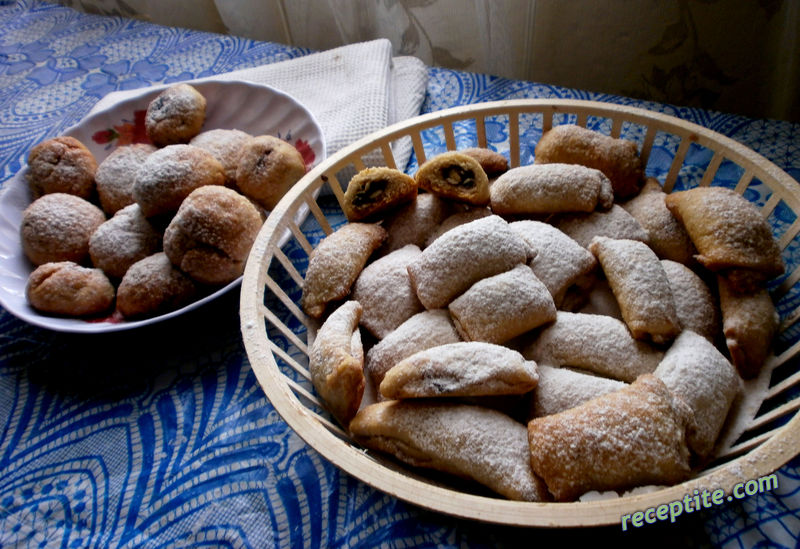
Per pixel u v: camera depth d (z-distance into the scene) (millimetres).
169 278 312
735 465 180
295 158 359
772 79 454
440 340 265
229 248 310
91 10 710
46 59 592
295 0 572
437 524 234
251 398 292
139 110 431
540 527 172
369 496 247
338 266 295
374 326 289
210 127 434
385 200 312
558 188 301
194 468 267
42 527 255
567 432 211
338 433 249
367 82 447
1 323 348
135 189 333
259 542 240
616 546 218
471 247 274
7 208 366
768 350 259
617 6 448
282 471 261
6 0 693
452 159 307
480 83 480
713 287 295
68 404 303
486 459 221
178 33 612
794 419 190
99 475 271
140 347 324
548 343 264
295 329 314
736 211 273
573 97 441
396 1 522
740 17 422
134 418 292
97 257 332
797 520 218
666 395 219
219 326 329
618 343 258
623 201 331
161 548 242
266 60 551
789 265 308
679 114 403
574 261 284
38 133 490
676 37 453
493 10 484
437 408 239
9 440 291
